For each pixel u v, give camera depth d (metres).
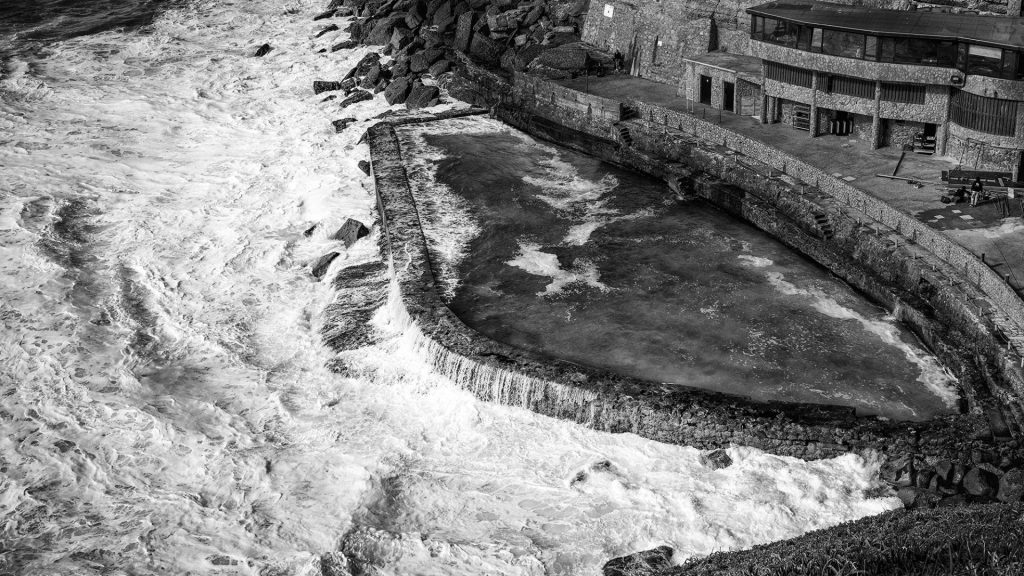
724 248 42.78
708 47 54.88
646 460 32.28
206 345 39.69
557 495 31.28
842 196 41.94
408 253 42.50
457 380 35.75
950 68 42.06
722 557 27.12
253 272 44.53
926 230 37.88
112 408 36.19
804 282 40.06
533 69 60.34
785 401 33.31
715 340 36.72
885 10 45.19
